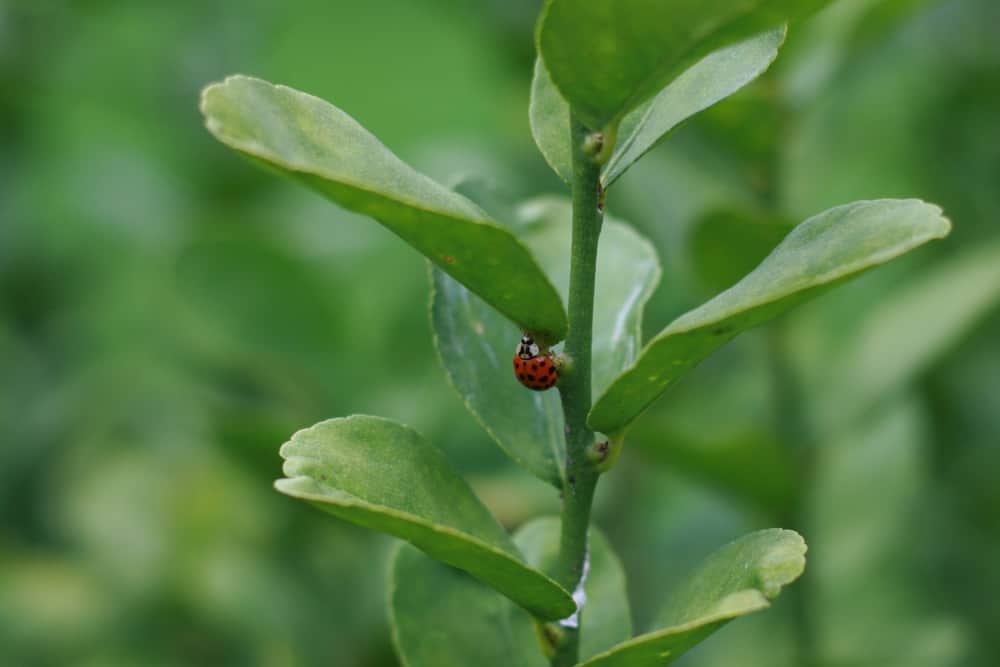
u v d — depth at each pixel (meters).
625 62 0.37
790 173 0.64
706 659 0.67
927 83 0.77
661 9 0.36
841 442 0.62
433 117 1.17
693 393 0.72
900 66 0.78
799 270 0.37
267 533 0.67
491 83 0.96
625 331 0.42
